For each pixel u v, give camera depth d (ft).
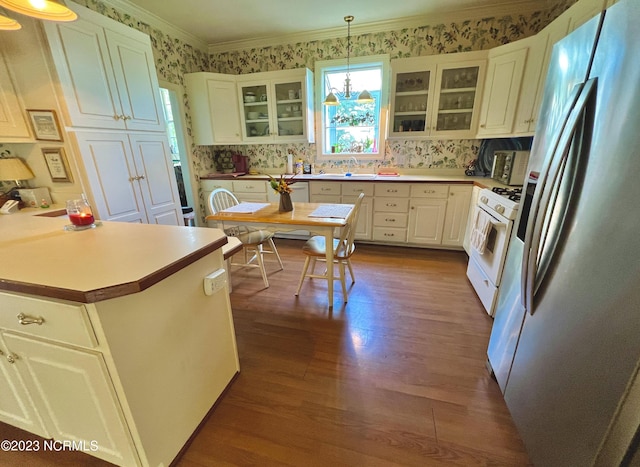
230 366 4.91
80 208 4.66
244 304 7.48
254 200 12.42
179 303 3.63
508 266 4.52
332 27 10.84
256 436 4.08
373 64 11.23
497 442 3.94
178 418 3.77
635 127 2.22
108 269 3.00
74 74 6.51
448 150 11.40
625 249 2.22
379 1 8.94
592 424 2.48
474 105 9.82
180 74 11.35
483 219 7.20
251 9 9.31
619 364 2.23
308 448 3.91
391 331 6.31
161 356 3.42
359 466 3.68
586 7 5.75
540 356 3.31
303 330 6.40
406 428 4.15
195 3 8.89
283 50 11.96
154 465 3.42
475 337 6.08
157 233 4.30
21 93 6.35
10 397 3.65
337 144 12.82
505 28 9.74
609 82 2.56
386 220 11.12
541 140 3.90
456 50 10.32
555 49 3.72
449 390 4.77
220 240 4.02
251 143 12.50
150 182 8.75
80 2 7.71
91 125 6.97
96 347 2.83
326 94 12.21
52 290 2.63
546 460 3.09
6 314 3.04
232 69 12.76
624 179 2.29
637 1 2.27
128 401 3.04
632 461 2.22
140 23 9.52
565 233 3.00
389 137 10.95
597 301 2.48
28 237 4.16
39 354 3.14
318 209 7.39
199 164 12.93
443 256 10.52
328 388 4.86
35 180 7.23
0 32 5.93
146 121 8.46
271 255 10.81
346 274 9.10
